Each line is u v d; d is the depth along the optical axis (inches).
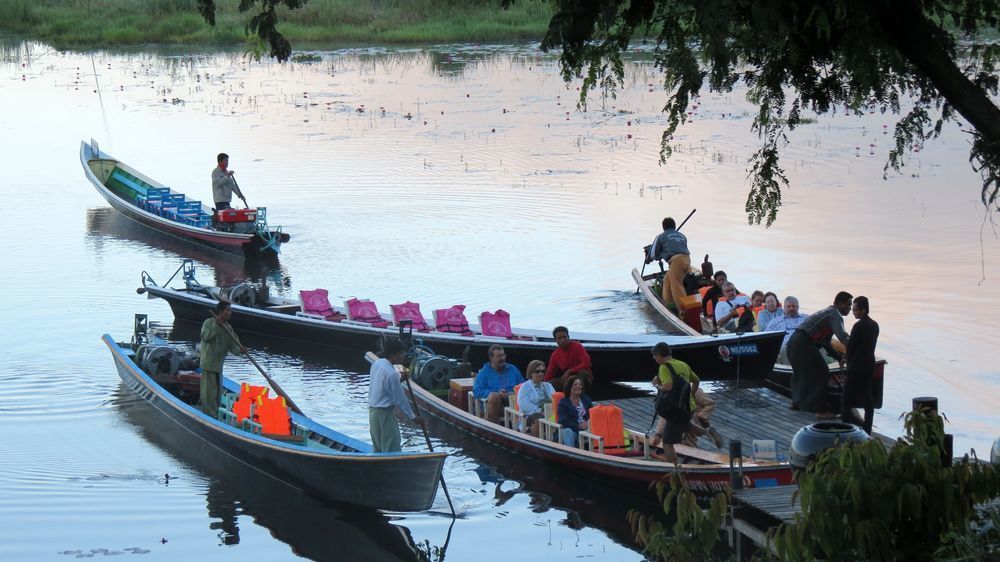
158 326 1230.9
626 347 1024.2
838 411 920.9
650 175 1926.7
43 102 2773.1
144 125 2468.0
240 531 755.4
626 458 788.0
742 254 1425.9
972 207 1647.4
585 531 751.1
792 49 519.2
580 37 482.6
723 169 1958.7
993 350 1058.7
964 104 482.3
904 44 484.4
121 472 849.5
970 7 522.3
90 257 1507.1
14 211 1764.3
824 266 1359.5
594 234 1556.3
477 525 765.3
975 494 465.4
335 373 1100.5
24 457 872.9
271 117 2556.6
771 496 564.1
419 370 1001.5
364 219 1660.9
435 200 1771.7
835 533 449.7
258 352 1171.3
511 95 2827.3
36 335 1180.5
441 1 4101.9
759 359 999.0
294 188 1866.4
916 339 1095.0
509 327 1115.9
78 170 2059.5
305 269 1424.7
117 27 3902.6
